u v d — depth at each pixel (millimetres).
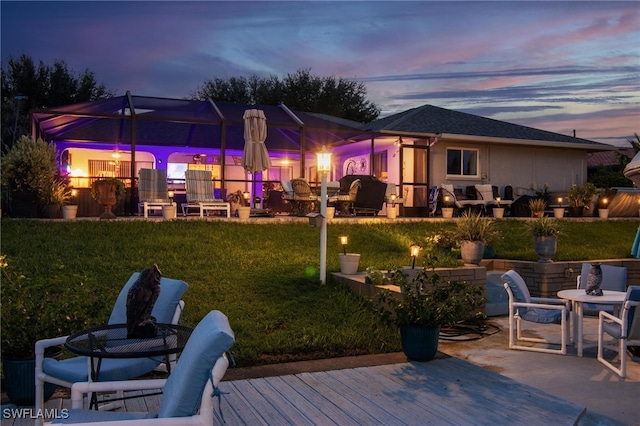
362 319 6402
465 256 9031
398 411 3951
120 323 4219
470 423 3746
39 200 10148
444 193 15227
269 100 30781
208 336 2332
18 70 25031
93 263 7477
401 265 8523
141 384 2889
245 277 7555
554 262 9234
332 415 3850
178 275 7398
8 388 3992
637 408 4227
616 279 6832
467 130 17047
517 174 17766
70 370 3510
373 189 13453
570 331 6332
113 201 10117
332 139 16562
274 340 5586
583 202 15758
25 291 4691
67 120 13711
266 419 3758
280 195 14961
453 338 6535
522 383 4676
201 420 2303
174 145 16875
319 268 8219
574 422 3805
